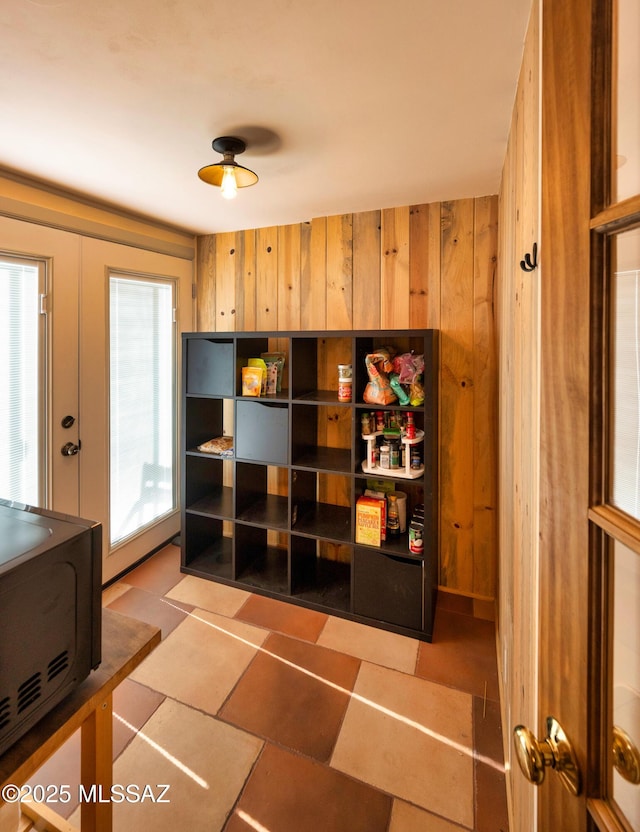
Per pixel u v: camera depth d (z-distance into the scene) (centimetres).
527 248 106
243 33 105
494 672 183
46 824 117
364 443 228
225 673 182
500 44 108
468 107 138
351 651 196
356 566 215
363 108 138
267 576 251
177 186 206
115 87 128
